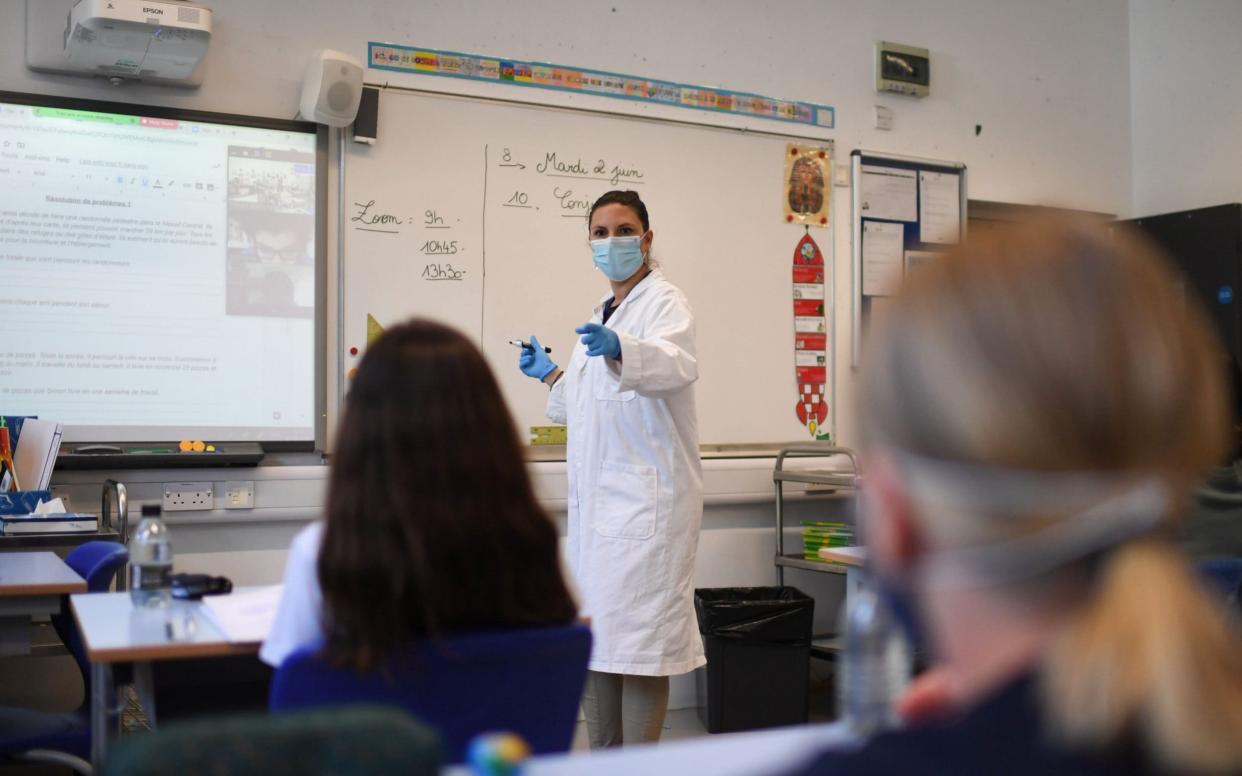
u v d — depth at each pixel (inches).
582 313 160.2
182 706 78.6
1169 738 16.7
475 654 51.0
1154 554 18.2
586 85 162.4
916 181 185.8
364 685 50.0
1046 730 17.9
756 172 174.1
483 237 154.7
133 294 136.9
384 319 148.6
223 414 140.3
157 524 75.0
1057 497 18.2
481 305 154.2
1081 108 203.2
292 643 53.2
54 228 133.7
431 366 52.3
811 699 171.8
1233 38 192.9
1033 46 199.3
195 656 59.2
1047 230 20.2
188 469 137.1
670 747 39.2
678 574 115.3
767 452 173.0
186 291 139.2
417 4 152.8
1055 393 18.1
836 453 169.2
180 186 139.3
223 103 142.4
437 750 28.6
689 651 116.1
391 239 149.3
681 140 168.6
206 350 139.8
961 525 19.0
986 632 19.3
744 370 171.8
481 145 155.2
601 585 114.3
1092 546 18.2
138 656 58.5
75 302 134.3
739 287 172.1
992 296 19.1
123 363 136.2
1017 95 197.3
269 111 144.6
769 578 173.5
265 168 143.2
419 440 51.3
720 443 169.6
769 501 173.0
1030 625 18.8
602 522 115.6
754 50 175.0
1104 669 17.3
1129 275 18.9
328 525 51.3
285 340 143.5
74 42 128.4
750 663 152.0
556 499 156.9
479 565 51.8
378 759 27.8
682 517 116.0
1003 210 195.3
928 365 19.3
